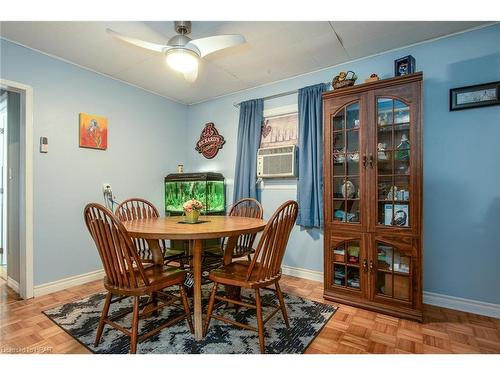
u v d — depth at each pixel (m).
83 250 2.71
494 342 1.64
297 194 2.87
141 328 1.79
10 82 2.22
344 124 2.25
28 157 2.31
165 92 3.49
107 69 2.80
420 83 1.91
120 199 3.07
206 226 1.82
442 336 1.71
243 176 3.24
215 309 2.07
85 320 1.90
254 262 1.56
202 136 3.81
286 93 3.01
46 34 2.15
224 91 3.46
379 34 2.17
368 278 2.09
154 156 3.49
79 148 2.70
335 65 2.72
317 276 2.78
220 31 2.12
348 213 2.25
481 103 2.01
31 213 2.33
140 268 1.47
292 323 1.86
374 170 2.08
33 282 2.34
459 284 2.11
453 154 2.13
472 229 2.06
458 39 2.13
